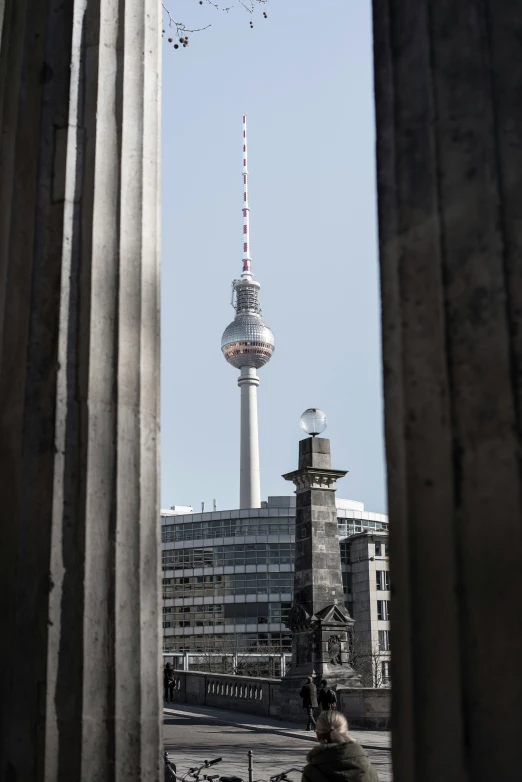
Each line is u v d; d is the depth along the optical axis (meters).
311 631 29.20
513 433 2.69
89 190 5.05
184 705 34.59
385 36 3.37
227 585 148.12
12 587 4.53
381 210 3.24
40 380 4.77
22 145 5.22
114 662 4.46
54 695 4.33
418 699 2.72
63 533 4.55
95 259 4.96
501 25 3.07
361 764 5.14
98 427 4.74
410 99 3.22
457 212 2.98
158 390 5.12
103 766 4.31
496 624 2.60
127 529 4.70
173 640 150.00
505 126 2.97
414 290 3.04
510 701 2.53
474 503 2.72
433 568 2.78
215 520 152.12
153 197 5.38
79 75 5.24
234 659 57.22
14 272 5.04
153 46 5.62
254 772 16.11
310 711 25.30
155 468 4.96
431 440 2.87
